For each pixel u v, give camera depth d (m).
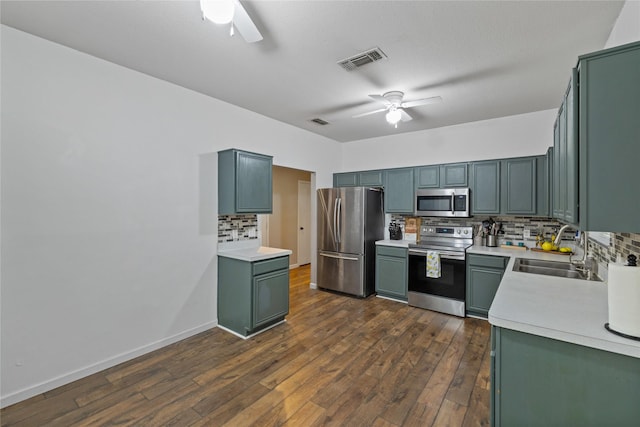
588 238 2.60
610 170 1.16
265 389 2.12
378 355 2.60
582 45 2.10
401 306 3.88
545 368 1.22
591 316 1.31
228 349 2.71
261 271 3.00
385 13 1.77
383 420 1.82
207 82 2.79
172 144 2.82
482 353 2.63
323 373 2.32
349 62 2.38
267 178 3.33
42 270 2.08
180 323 2.90
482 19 1.82
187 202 2.95
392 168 4.44
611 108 1.16
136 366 2.42
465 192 3.74
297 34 1.99
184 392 2.08
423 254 3.76
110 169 2.41
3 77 1.92
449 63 2.38
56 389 2.11
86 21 1.88
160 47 2.18
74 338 2.23
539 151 3.56
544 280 1.98
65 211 2.18
